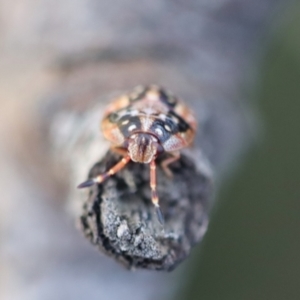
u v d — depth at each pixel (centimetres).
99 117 11
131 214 10
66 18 13
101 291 13
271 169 21
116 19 13
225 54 14
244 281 21
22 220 13
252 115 14
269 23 14
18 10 14
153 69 13
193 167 11
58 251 13
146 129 11
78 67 13
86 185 10
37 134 13
